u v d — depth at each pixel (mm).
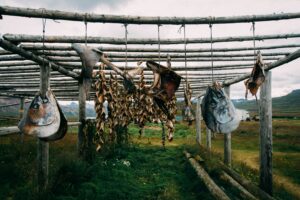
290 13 3869
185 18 3826
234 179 8016
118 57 5602
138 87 4668
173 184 7918
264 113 6973
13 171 7656
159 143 18031
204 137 23094
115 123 4980
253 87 4023
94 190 6590
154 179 8500
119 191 6652
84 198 6184
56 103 3389
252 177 9070
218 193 6125
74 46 3674
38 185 6008
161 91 3803
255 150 16734
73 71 7820
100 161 9180
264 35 4953
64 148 11914
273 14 3865
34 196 5770
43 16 3643
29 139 14836
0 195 6355
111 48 5234
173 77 3783
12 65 6738
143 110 4824
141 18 3773
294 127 30875
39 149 6035
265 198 6344
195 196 7059
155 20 3781
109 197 6395
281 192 7758
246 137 24344
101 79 4180
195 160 9984
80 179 7156
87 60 3727
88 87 4258
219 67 7090
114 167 9000
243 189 6613
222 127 3666
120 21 3764
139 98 4816
